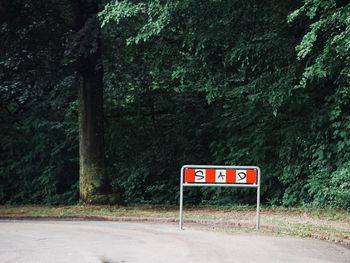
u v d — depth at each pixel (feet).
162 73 69.10
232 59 54.95
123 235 37.63
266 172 64.49
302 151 61.52
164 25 49.39
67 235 37.50
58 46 59.41
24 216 50.01
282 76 56.34
